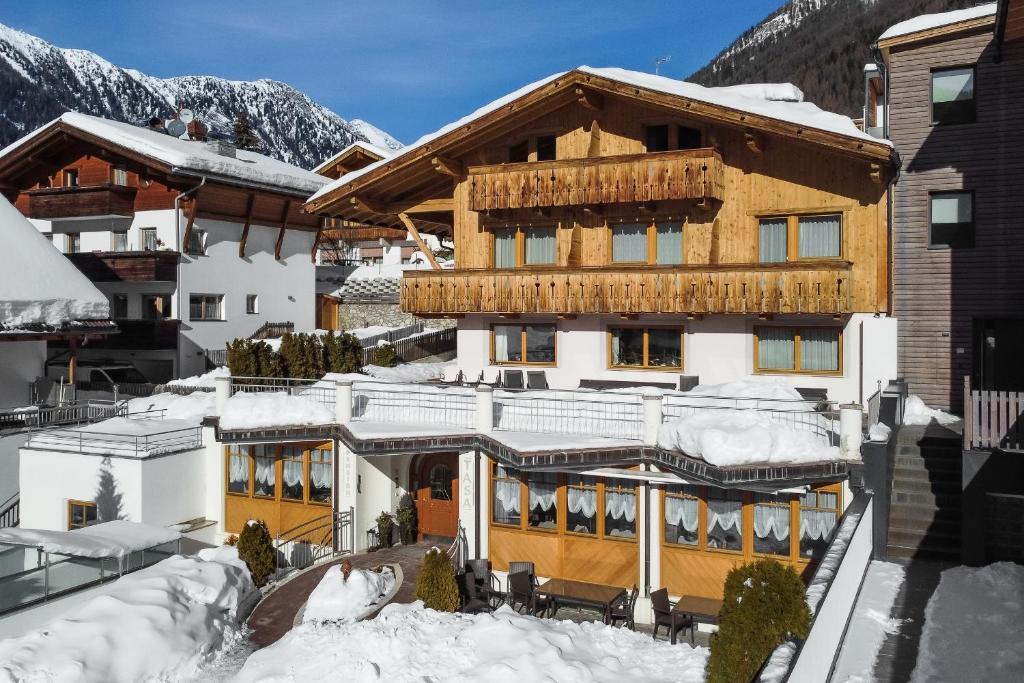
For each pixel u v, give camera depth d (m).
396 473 20.44
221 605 15.42
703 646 14.09
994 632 10.85
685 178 19.75
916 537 14.27
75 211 33.00
